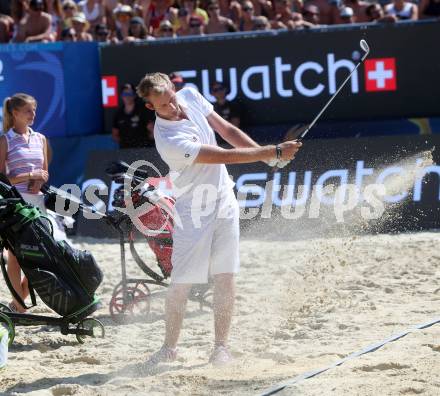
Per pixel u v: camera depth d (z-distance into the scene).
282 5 35.62
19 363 14.96
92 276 15.85
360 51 32.25
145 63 33.19
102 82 33.53
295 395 11.85
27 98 18.44
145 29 34.31
